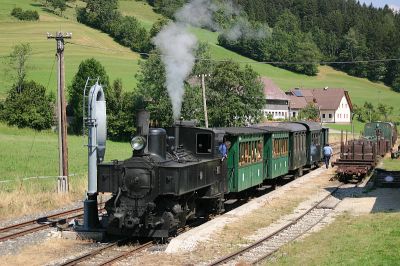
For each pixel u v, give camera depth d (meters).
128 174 14.69
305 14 157.00
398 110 122.75
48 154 39.66
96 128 16.47
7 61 85.88
